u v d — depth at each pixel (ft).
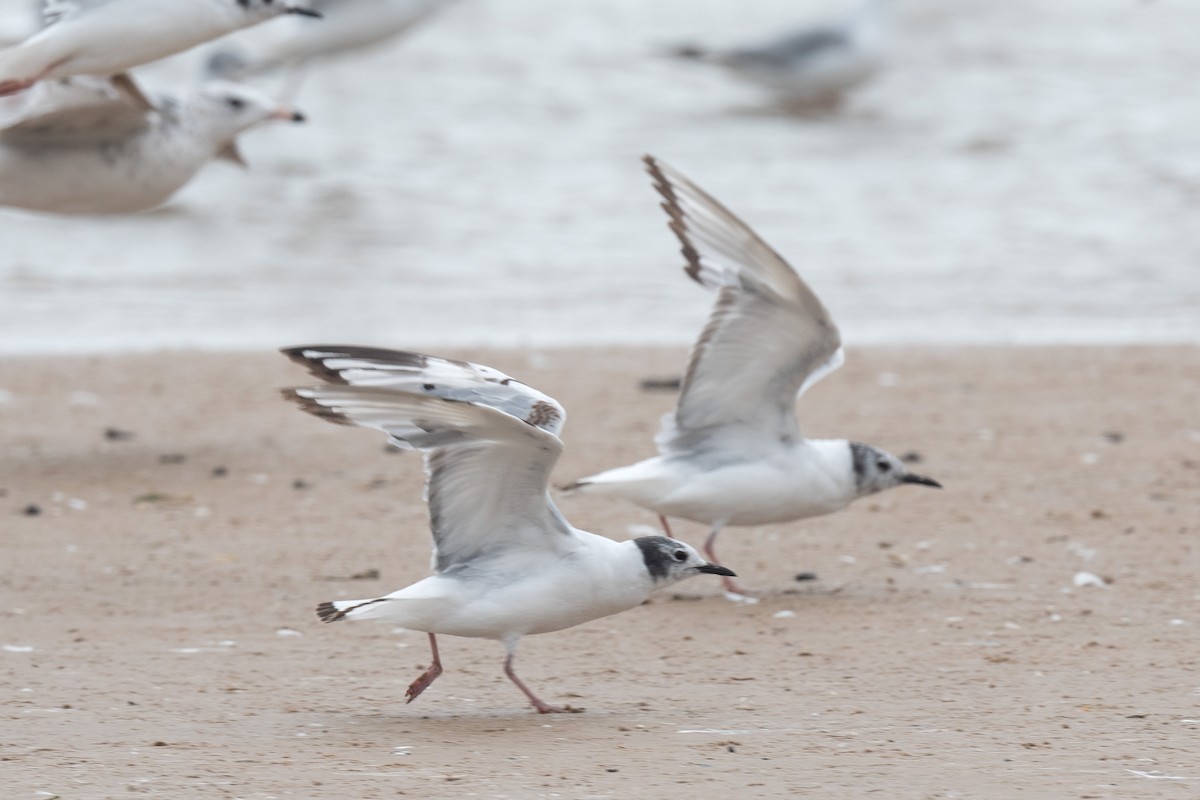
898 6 124.88
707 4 124.57
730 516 38.91
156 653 34.42
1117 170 95.66
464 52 110.83
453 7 118.42
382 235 82.48
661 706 31.14
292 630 36.37
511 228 84.28
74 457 52.39
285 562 41.86
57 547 42.86
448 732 29.19
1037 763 27.35
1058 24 122.52
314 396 27.07
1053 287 77.56
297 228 82.38
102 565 41.29
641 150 96.99
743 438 38.93
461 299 73.97
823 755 27.81
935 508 47.34
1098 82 110.93
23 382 61.41
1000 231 85.97
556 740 28.68
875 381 62.75
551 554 29.55
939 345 68.44
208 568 41.19
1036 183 93.81
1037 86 110.32
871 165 96.48
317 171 90.27
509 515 29.17
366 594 39.06
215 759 27.40
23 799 25.23
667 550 29.99
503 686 32.60
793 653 34.88
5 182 50.57
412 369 28.73
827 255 81.51
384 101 101.55
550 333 69.31
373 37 89.97
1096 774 26.76
